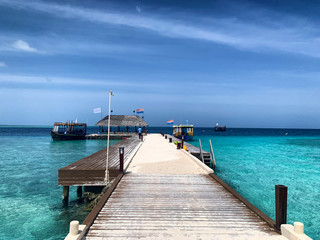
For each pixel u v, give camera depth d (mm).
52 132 48094
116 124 58750
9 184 15727
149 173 11453
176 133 54094
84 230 5188
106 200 7414
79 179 11055
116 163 13445
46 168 21422
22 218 10336
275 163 25016
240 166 23250
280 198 5352
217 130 151375
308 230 9438
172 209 6773
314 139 73625
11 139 64250
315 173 20125
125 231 5359
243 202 7246
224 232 5352
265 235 5195
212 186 9234
